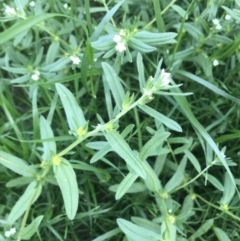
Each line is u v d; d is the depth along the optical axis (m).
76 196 0.14
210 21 0.21
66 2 0.23
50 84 0.20
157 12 0.18
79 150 0.20
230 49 0.19
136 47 0.17
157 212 0.20
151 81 0.14
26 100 0.25
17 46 0.22
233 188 0.18
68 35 0.23
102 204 0.21
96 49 0.18
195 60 0.20
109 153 0.22
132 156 0.14
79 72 0.20
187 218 0.20
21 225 0.17
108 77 0.15
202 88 0.22
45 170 0.16
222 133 0.22
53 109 0.20
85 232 0.22
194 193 0.20
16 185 0.19
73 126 0.15
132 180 0.17
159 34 0.17
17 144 0.21
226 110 0.22
